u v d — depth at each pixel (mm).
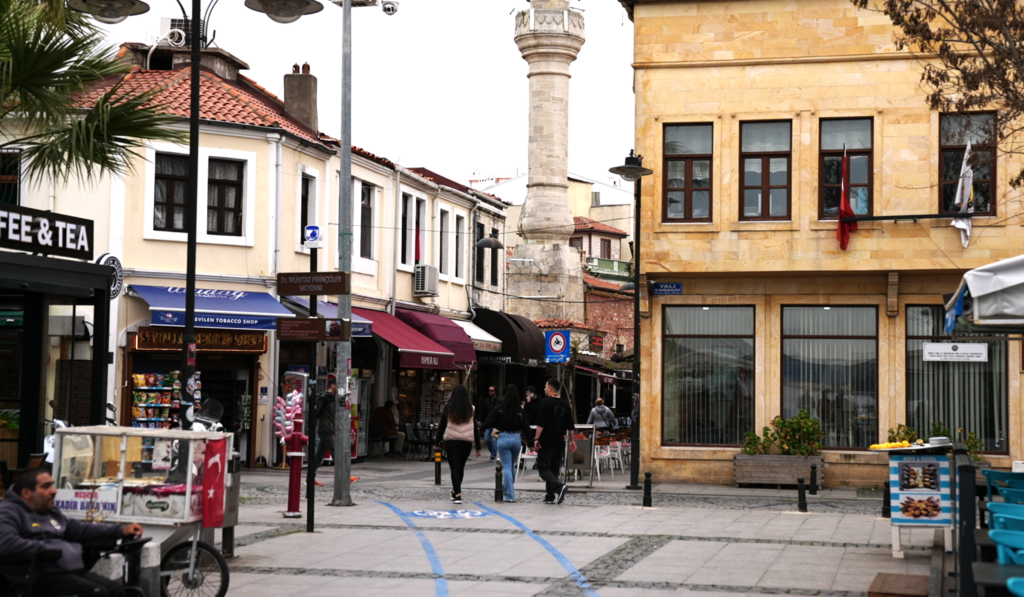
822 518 16547
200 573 9648
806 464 21781
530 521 15789
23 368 13859
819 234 22375
